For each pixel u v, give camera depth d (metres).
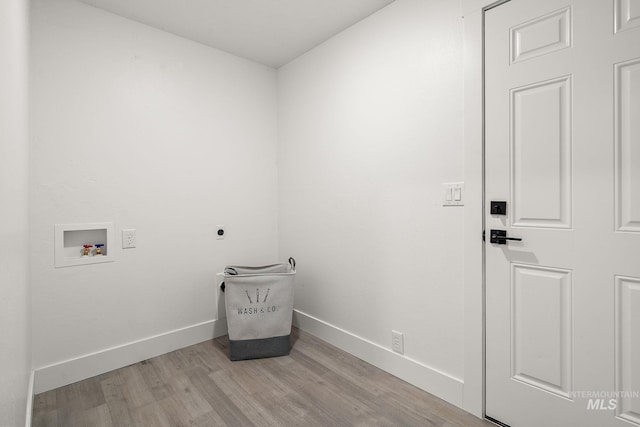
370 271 2.14
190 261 2.40
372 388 1.84
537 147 1.41
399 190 1.95
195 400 1.73
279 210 2.94
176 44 2.33
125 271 2.10
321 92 2.48
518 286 1.48
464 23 1.62
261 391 1.81
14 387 0.93
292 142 2.78
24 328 1.31
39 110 1.78
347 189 2.29
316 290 2.58
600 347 1.27
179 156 2.34
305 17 2.13
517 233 1.47
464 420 1.57
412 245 1.89
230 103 2.62
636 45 1.18
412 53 1.87
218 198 2.55
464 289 1.64
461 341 1.67
